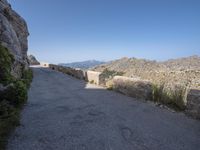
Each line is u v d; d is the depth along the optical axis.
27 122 6.18
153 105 8.45
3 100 6.75
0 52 9.24
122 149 4.54
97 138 5.09
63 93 11.34
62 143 4.78
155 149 4.58
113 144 4.78
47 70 31.77
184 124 6.20
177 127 5.95
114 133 5.43
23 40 23.91
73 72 21.67
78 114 7.15
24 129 5.57
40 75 22.70
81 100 9.46
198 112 6.65
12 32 15.01
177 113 7.32
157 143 4.88
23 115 6.89
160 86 8.99
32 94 10.82
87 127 5.85
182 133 5.51
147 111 7.58
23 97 7.61
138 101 9.23
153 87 9.07
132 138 5.14
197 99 6.66
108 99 9.68
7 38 13.20
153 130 5.69
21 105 7.83
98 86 13.98
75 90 12.40
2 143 4.46
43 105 8.41
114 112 7.43
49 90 12.36
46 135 5.21
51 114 7.11
